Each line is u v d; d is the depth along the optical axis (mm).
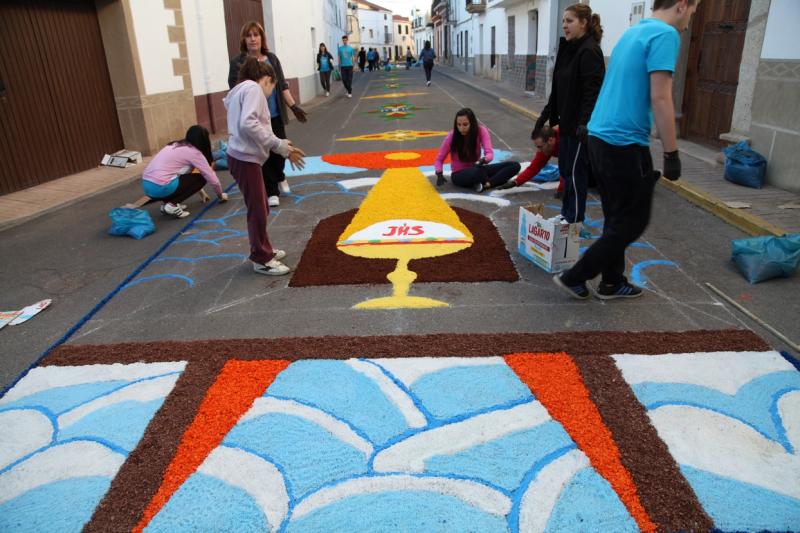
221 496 2234
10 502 2273
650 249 4539
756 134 6062
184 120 10539
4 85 6922
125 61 8836
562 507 2117
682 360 2973
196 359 3162
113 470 2412
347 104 18125
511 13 21891
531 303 3701
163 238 5387
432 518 2088
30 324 3781
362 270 4320
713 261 4281
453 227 5191
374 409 2693
